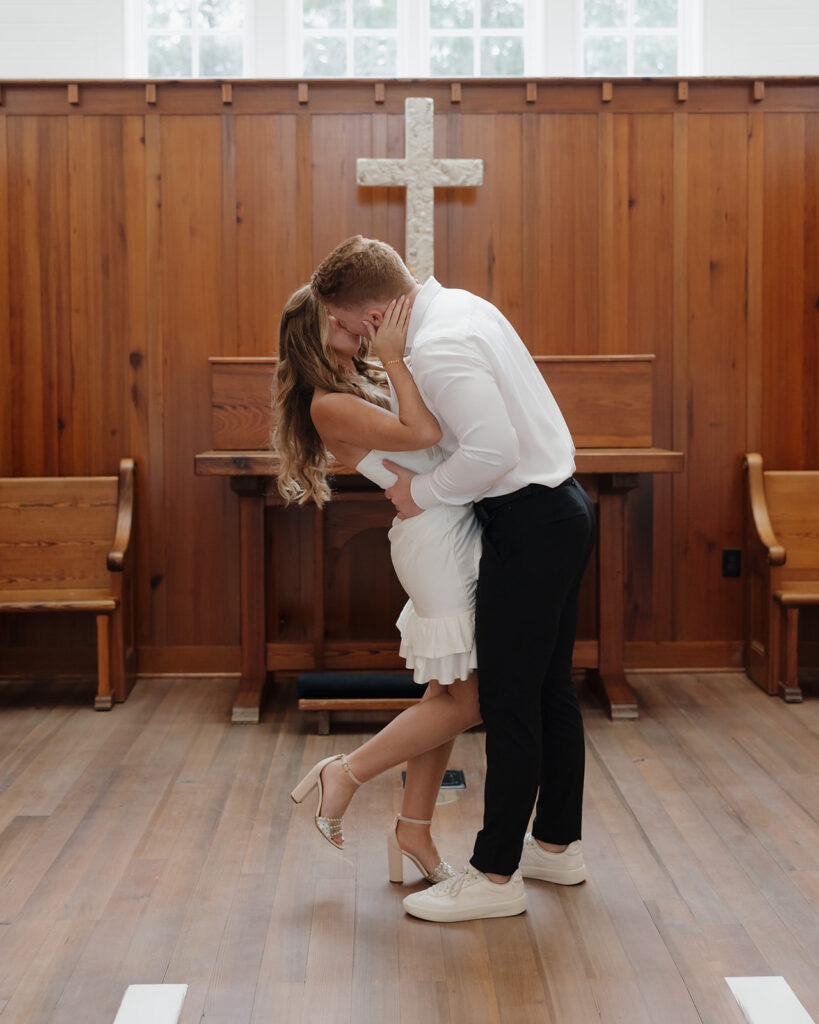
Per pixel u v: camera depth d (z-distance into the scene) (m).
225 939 2.24
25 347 4.18
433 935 2.26
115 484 4.11
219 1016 1.96
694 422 4.25
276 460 3.63
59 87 4.08
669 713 3.80
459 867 2.58
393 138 4.13
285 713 3.83
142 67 5.15
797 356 4.24
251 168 4.12
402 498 2.26
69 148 4.11
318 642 3.87
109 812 2.92
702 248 4.19
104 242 4.14
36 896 2.43
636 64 5.23
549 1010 1.98
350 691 3.61
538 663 2.23
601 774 3.21
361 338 2.32
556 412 2.31
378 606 4.23
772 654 3.98
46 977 2.09
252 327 4.18
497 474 2.11
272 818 2.89
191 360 4.18
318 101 4.11
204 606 4.27
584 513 2.23
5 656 4.28
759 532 4.06
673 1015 1.96
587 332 4.20
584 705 3.88
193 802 3.00
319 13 5.18
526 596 2.19
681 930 2.27
